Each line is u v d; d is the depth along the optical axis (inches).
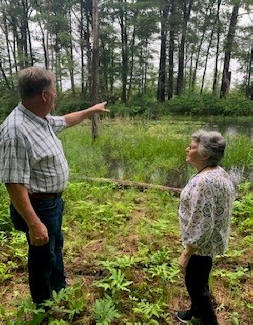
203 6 1272.1
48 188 107.5
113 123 701.3
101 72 1384.1
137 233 194.2
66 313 127.0
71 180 293.7
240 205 227.9
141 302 130.9
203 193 97.9
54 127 125.5
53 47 1432.1
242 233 200.1
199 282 109.5
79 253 173.5
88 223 204.4
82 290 139.8
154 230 193.0
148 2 1198.9
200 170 104.8
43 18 1331.2
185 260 104.1
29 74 101.0
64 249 175.5
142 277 151.7
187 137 494.6
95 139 496.7
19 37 1621.6
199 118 1045.8
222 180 99.8
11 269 158.4
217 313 131.0
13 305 132.6
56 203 113.7
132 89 1467.8
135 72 1433.3
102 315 120.1
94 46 495.2
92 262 164.6
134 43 1413.6
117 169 370.3
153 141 458.9
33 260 117.0
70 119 131.7
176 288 144.0
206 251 103.8
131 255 172.4
